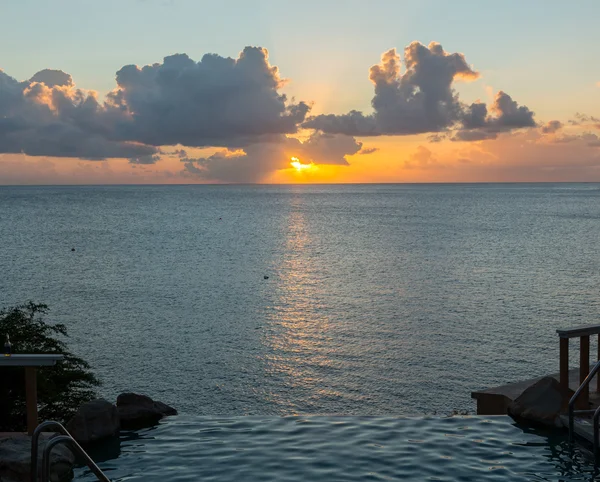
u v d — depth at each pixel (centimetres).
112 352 4231
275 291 6550
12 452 771
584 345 973
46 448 522
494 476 766
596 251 9619
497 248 10144
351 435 916
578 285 6619
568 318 5072
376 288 6631
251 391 3444
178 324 5059
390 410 3116
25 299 6128
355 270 7969
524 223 15175
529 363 3834
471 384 3472
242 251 10144
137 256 9531
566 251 9669
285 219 17375
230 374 3738
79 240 11856
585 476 765
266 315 5375
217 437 913
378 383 3525
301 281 7175
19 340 1538
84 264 8675
